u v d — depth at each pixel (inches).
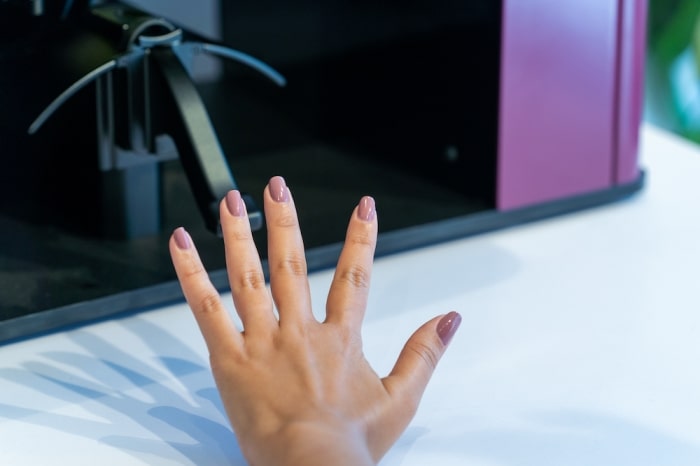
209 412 31.4
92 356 33.5
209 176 34.8
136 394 32.0
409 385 29.7
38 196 39.7
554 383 32.4
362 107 45.0
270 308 30.2
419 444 30.1
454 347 33.9
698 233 40.5
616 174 42.3
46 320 33.9
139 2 46.0
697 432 30.5
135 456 29.7
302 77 46.1
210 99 48.3
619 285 37.1
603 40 40.5
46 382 32.4
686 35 71.8
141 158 36.9
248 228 31.0
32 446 30.0
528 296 36.5
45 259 36.8
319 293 36.4
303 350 29.4
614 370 32.9
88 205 38.4
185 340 34.4
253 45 47.1
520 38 39.1
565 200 41.5
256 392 28.7
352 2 44.1
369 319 35.2
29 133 36.3
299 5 45.3
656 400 31.7
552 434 30.5
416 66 42.4
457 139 41.4
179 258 30.3
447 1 40.6
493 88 39.5
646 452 29.9
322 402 28.5
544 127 40.3
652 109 74.2
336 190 41.9
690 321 35.2
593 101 41.0
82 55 35.4
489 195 40.6
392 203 40.9
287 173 43.2
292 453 27.3
